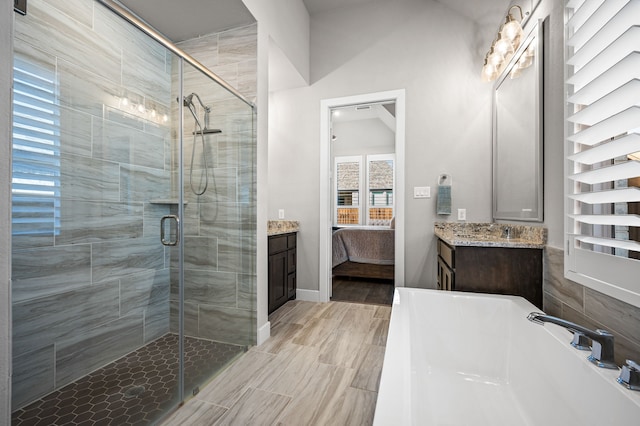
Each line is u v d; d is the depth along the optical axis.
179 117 1.77
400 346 1.14
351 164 6.57
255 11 2.11
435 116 2.85
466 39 2.77
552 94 1.69
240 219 2.14
